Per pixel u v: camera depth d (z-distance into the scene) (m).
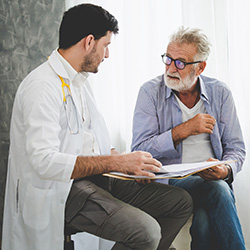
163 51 2.27
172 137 1.74
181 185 1.78
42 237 1.43
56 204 1.44
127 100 2.28
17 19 2.29
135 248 1.38
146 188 1.68
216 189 1.61
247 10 2.14
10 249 1.49
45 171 1.34
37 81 1.44
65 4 2.26
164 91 1.85
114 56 2.33
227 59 2.20
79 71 1.58
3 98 2.35
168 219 1.64
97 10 1.52
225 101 1.85
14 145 1.50
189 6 2.17
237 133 1.86
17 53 2.31
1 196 2.39
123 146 2.38
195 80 1.77
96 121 1.72
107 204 1.44
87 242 1.82
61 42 1.54
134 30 2.26
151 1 2.22
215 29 2.19
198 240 1.62
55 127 1.40
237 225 1.56
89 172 1.38
